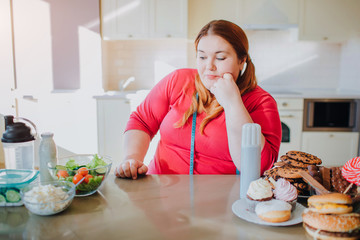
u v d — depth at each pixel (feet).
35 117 11.03
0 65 10.96
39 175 3.33
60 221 2.63
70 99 10.83
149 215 2.74
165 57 12.09
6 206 2.93
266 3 11.05
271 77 12.35
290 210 2.58
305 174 3.02
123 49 12.10
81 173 3.10
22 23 10.88
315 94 10.53
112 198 3.12
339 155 10.72
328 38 11.14
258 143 2.97
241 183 3.05
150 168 4.57
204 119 3.94
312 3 10.97
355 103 10.46
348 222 2.20
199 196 3.16
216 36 3.64
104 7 10.88
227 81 3.52
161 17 10.89
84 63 11.07
